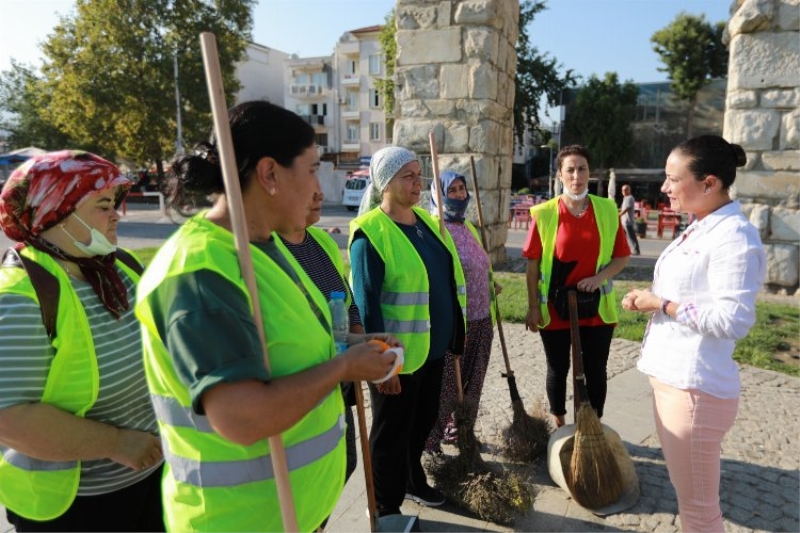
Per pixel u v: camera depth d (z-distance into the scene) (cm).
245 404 120
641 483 336
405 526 275
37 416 163
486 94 885
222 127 126
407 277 284
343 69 4681
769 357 552
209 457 137
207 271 126
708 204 225
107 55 2853
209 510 138
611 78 3831
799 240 808
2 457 177
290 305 144
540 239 369
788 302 783
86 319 177
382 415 282
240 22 3092
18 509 175
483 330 358
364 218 292
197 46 2958
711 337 220
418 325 284
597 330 361
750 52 807
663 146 3872
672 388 227
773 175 814
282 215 151
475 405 327
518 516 303
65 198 176
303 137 148
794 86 787
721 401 220
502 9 911
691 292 223
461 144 909
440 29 898
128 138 3003
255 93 5022
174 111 2964
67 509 178
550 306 365
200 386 118
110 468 185
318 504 153
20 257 175
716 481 226
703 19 3703
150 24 2920
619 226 366
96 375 177
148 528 199
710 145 221
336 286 262
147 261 1057
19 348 162
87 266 185
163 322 127
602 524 297
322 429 155
